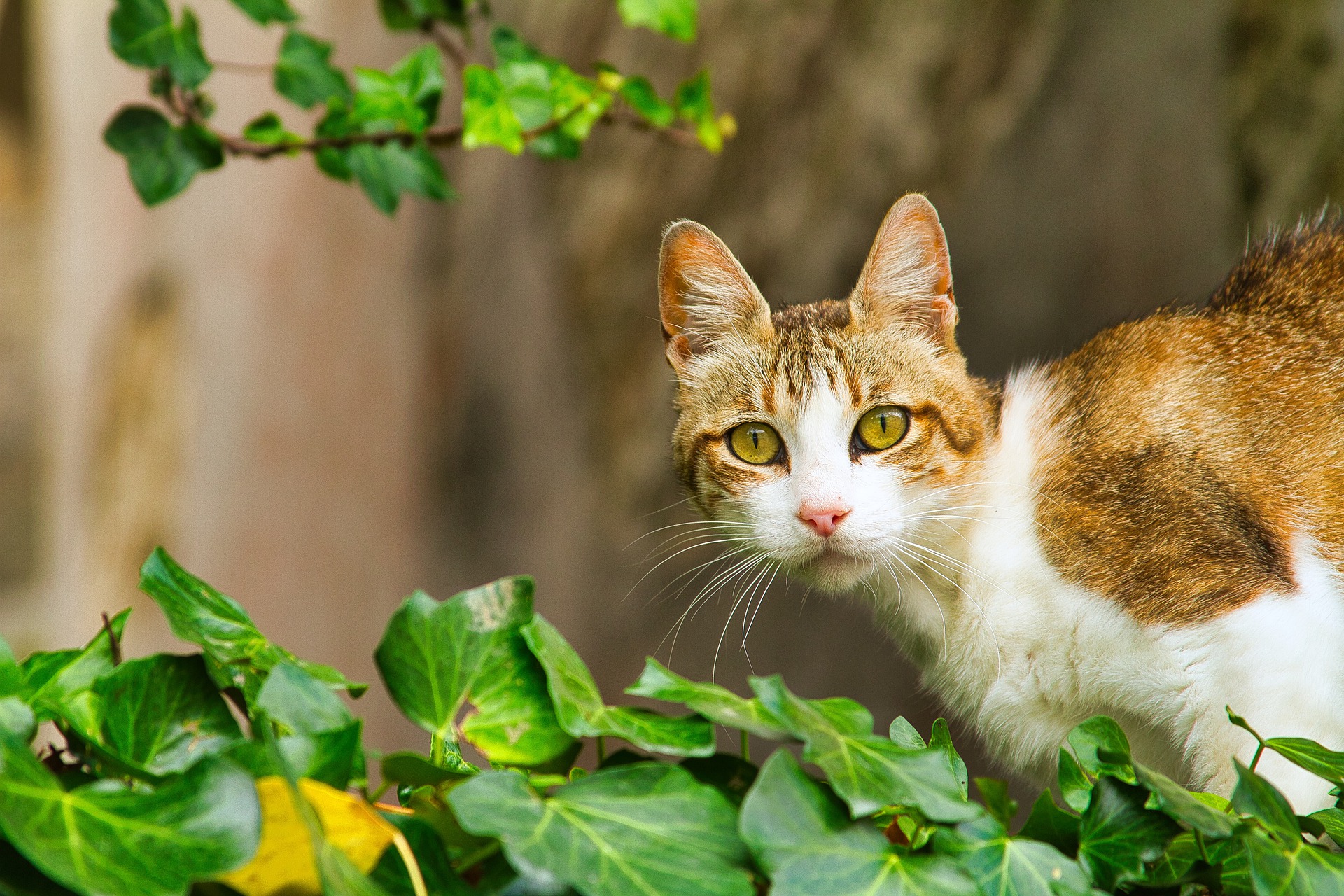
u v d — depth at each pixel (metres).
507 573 8.99
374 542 8.34
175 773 1.20
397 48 7.48
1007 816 1.54
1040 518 3.12
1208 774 2.81
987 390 3.59
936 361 3.44
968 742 3.91
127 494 8.18
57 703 1.34
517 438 9.02
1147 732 3.05
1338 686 2.79
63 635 8.83
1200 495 2.95
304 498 8.16
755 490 3.38
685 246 3.66
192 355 8.01
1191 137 8.16
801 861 1.23
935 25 8.73
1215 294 3.49
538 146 3.82
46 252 13.64
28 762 1.12
